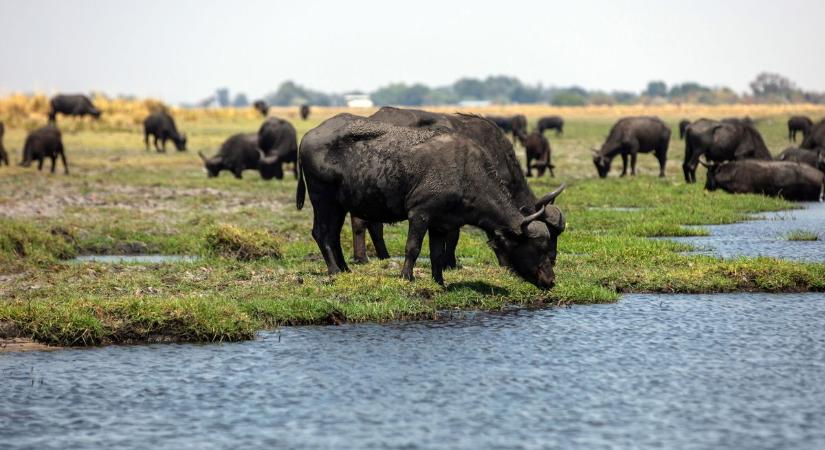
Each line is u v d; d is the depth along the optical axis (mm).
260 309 44656
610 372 36031
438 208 46844
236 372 36562
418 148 46750
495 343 40188
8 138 187250
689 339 40781
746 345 39844
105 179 123812
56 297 48031
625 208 92188
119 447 29047
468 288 48188
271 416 31562
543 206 47156
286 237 72000
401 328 42969
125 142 196625
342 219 51031
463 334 41688
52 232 69312
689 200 94000
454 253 55625
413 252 47812
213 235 61656
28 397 33875
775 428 30188
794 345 39875
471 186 46719
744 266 52312
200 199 101500
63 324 41312
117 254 67125
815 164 108875
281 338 41594
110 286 50750
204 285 51125
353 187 48062
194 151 182000
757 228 76250
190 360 38344
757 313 45531
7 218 82688
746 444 28828
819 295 49688
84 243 68438
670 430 30031
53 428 30734
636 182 114688
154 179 125750
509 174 51406
